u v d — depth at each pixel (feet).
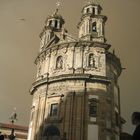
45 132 137.90
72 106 138.00
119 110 160.25
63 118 136.46
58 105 142.20
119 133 151.84
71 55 155.94
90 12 173.58
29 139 148.87
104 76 146.00
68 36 168.35
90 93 141.38
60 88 146.92
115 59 163.73
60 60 159.43
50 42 175.01
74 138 129.49
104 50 156.76
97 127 132.98
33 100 161.27
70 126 132.87
